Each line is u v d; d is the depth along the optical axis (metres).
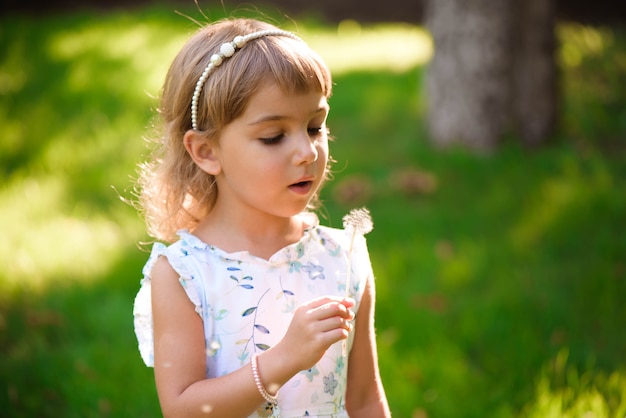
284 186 1.66
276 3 12.13
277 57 1.64
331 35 10.02
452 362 3.20
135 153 5.67
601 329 3.50
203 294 1.70
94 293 3.84
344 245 1.87
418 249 4.24
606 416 2.74
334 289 1.80
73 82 7.25
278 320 1.73
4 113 6.49
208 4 11.59
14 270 3.98
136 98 6.82
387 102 6.81
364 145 5.94
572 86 7.01
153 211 1.92
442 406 2.96
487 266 4.06
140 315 1.81
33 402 3.02
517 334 3.43
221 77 1.66
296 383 1.74
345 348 1.81
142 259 4.17
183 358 1.67
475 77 5.70
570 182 4.88
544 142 5.78
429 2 6.01
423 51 9.23
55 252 4.22
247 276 1.73
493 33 5.65
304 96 1.65
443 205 4.86
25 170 5.47
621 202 4.60
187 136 1.73
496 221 4.59
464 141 5.76
